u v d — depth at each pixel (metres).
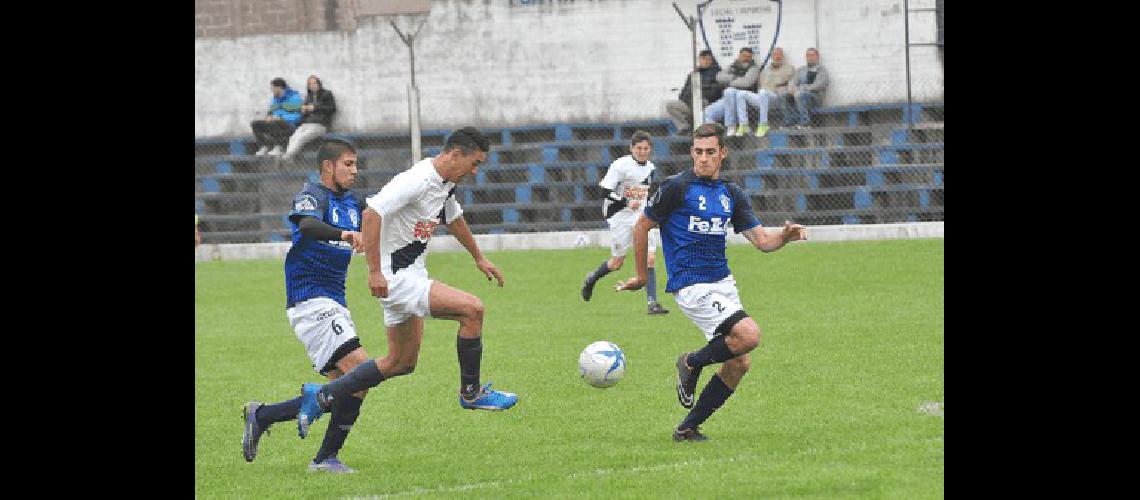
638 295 52.53
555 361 36.72
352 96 83.75
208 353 40.62
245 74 84.56
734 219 26.19
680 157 74.56
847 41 77.25
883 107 75.38
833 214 70.88
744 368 25.50
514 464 24.41
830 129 73.88
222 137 84.81
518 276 59.34
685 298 25.61
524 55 82.00
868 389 30.77
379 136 81.06
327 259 25.08
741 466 22.91
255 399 32.84
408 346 24.59
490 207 75.12
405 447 26.59
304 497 22.34
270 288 59.19
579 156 78.56
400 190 23.78
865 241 67.19
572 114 81.69
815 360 35.12
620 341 40.31
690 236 25.56
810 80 75.31
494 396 25.59
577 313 47.34
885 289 49.84
